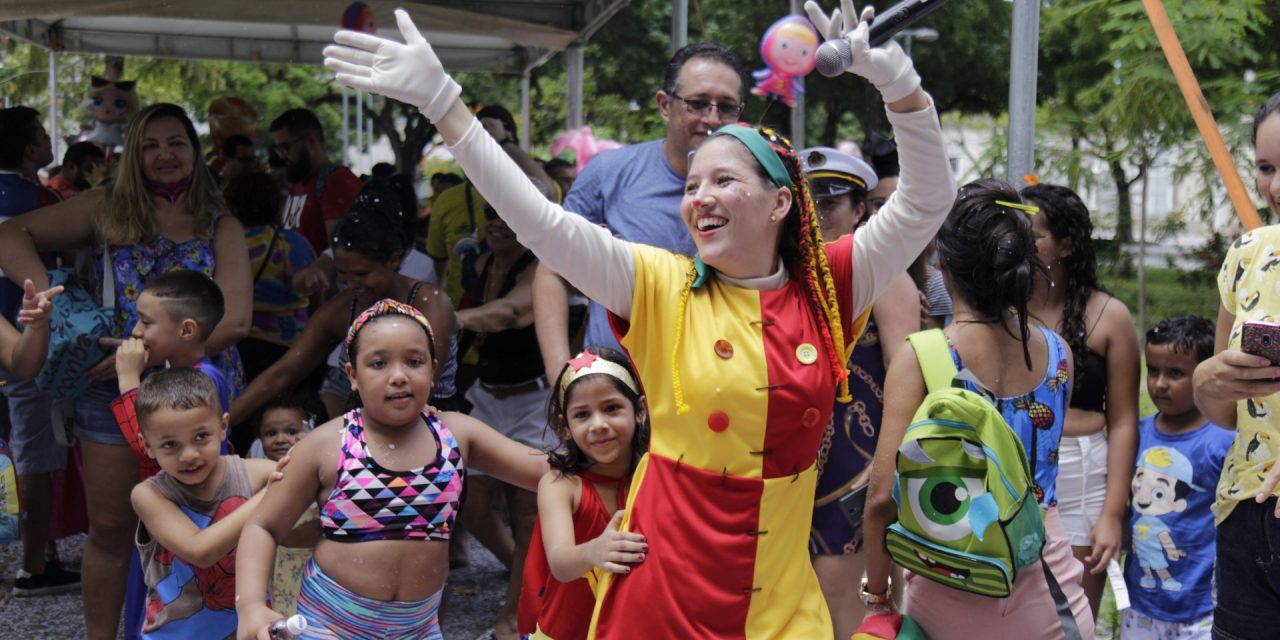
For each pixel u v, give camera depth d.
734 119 3.83
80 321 4.45
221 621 3.78
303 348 4.83
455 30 9.12
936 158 2.56
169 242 4.72
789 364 2.60
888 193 5.19
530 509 5.00
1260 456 3.07
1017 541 2.80
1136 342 3.97
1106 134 10.56
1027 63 4.50
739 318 2.62
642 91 17.98
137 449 3.93
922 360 3.07
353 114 28.08
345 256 4.59
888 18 3.45
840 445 3.66
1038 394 3.09
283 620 3.10
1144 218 11.48
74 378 4.41
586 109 17.88
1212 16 8.42
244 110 9.75
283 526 3.31
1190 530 3.98
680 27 7.90
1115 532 3.91
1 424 5.86
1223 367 2.92
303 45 11.05
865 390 3.69
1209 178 9.45
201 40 10.86
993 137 12.51
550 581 3.29
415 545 3.30
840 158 3.95
